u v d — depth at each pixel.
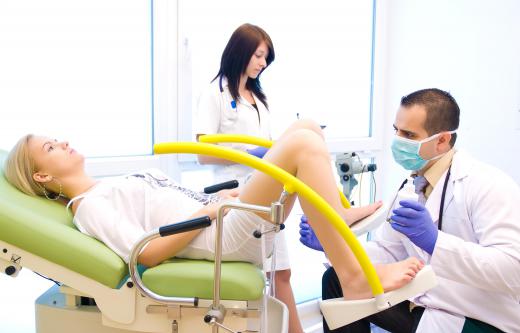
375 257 1.71
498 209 1.37
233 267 1.27
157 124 2.19
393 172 3.13
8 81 1.86
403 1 2.97
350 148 2.96
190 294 1.19
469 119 2.65
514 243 1.31
